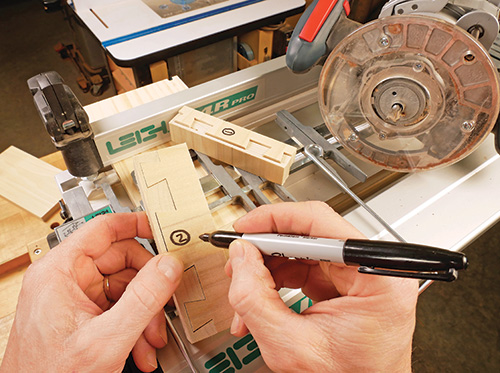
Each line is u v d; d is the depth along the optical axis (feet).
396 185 2.52
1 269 2.59
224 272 1.84
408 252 1.31
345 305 1.51
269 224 1.81
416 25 1.82
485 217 2.35
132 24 4.07
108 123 2.45
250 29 4.25
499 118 2.08
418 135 2.15
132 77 4.72
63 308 1.52
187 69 4.61
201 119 2.56
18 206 2.93
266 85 2.90
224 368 1.80
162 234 1.84
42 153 7.00
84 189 2.49
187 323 1.79
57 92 2.07
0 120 7.51
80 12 4.21
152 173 1.96
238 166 2.52
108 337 1.45
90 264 1.80
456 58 1.82
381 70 2.04
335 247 1.44
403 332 1.49
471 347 4.98
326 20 2.32
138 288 1.53
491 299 5.42
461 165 2.65
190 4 4.41
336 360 1.45
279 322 1.47
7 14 9.91
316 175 2.67
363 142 2.33
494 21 1.90
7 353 1.52
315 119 3.05
